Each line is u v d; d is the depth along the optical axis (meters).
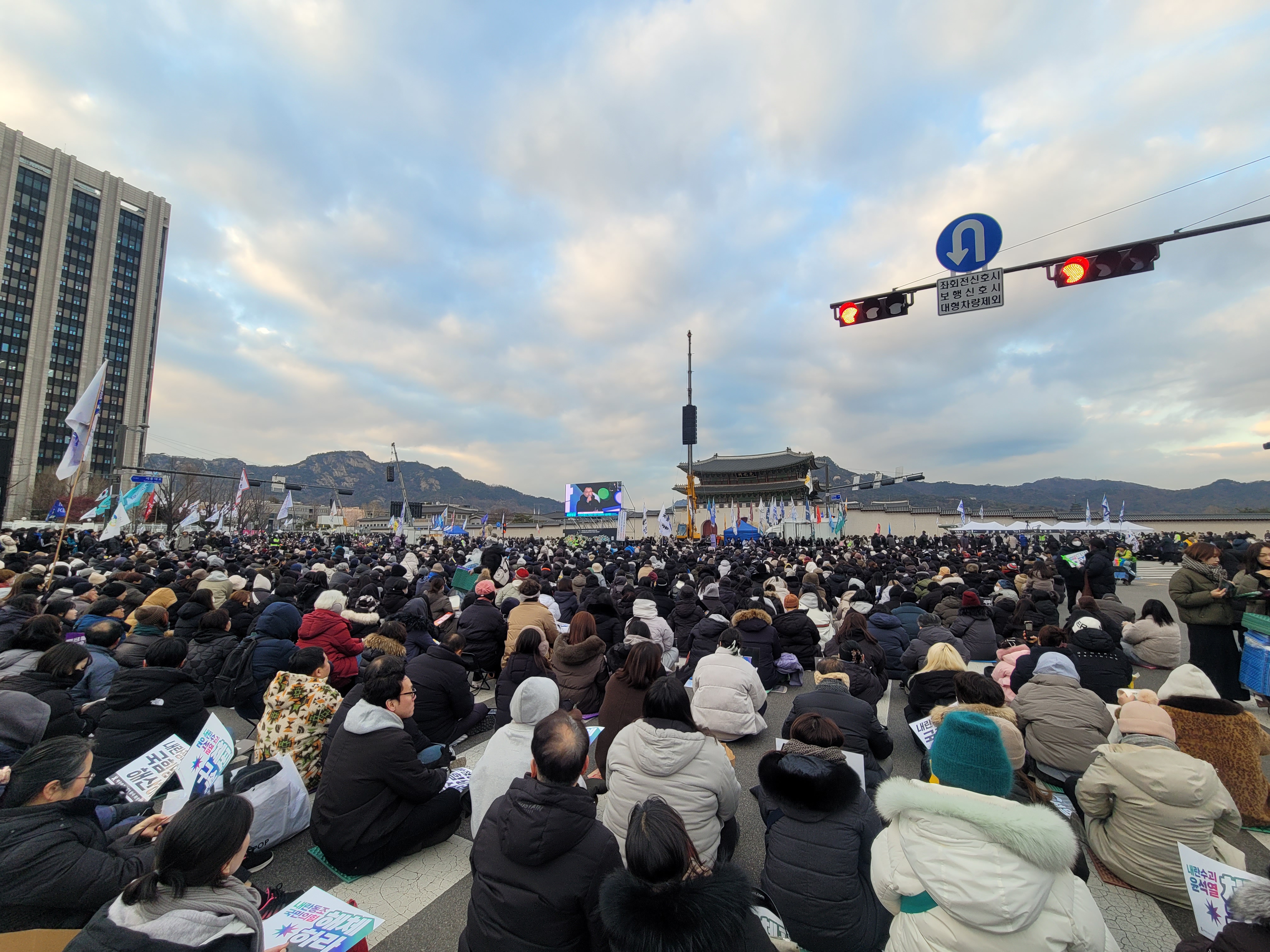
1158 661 9.30
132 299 117.62
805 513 49.84
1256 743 4.60
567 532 72.88
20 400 101.94
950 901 2.23
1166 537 45.88
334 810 4.04
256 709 6.77
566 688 6.70
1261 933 2.10
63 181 108.56
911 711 6.65
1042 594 10.16
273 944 2.89
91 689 6.12
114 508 28.52
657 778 3.47
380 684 4.20
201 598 8.06
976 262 9.41
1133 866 3.82
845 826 3.12
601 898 2.15
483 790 3.99
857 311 10.58
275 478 39.50
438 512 85.44
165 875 2.18
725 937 1.97
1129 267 8.75
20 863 2.63
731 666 6.44
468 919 2.76
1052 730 4.95
